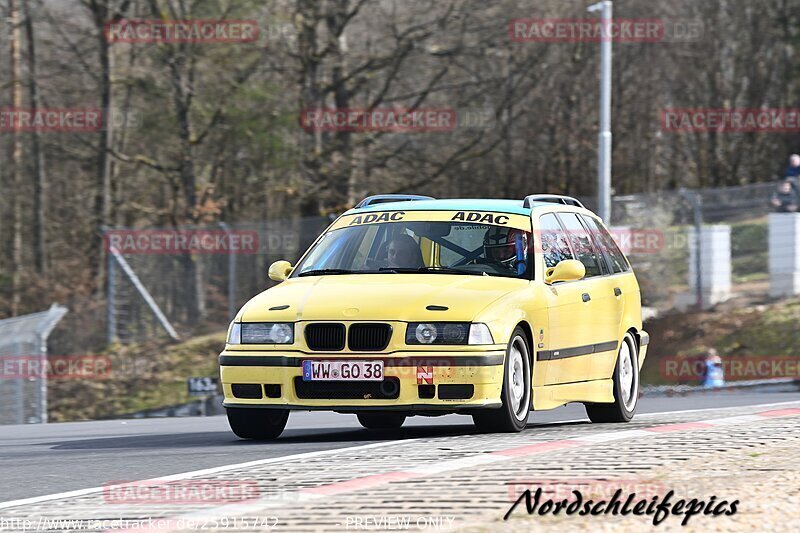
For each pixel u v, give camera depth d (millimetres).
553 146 99688
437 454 19672
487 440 21719
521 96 89938
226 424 34125
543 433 22953
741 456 18797
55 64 89000
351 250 25750
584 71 101375
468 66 85188
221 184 92688
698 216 72938
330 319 22812
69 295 88875
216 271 65500
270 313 23453
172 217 90438
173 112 86750
